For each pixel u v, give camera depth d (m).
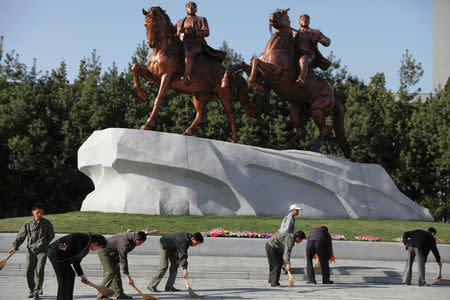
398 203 18.72
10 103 28.44
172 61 16.53
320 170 17.66
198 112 18.20
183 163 15.59
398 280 10.14
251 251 12.33
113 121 28.77
